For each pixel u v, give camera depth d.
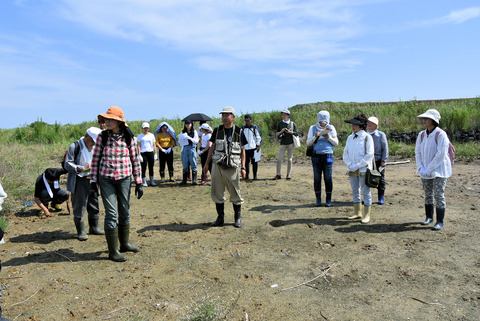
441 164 5.29
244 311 3.27
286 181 10.09
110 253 4.48
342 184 9.46
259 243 5.02
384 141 6.96
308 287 3.74
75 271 4.16
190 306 3.36
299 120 19.56
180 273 4.09
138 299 3.50
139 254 4.67
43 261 4.46
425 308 3.28
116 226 4.48
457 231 5.30
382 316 3.16
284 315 3.20
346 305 3.37
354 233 5.35
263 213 6.63
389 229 5.48
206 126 10.01
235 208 5.82
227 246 4.91
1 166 9.94
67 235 5.50
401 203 7.07
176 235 5.41
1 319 2.82
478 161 11.91
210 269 4.19
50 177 6.55
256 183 9.92
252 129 10.41
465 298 3.42
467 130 15.03
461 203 6.88
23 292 3.65
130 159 4.69
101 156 4.45
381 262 4.29
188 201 7.86
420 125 16.41
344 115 19.50
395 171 11.23
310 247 4.84
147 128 9.94
